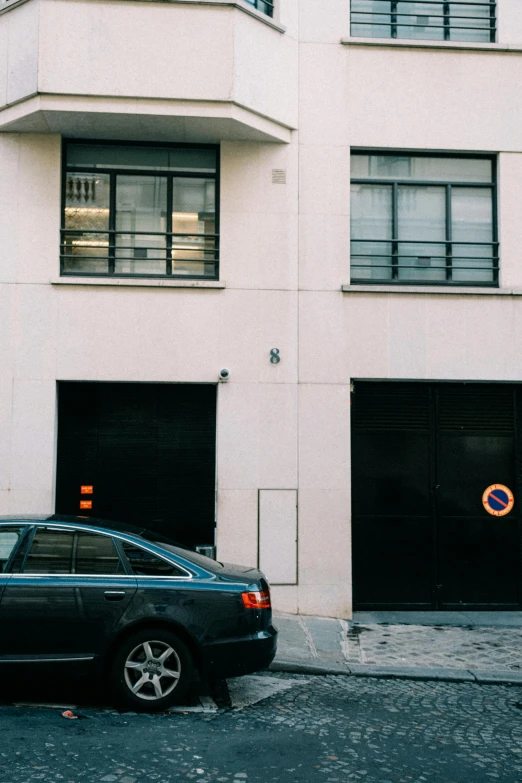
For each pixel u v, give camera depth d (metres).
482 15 10.87
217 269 10.19
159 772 4.72
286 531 9.80
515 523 10.41
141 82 9.27
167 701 5.89
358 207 10.62
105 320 9.79
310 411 9.98
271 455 9.88
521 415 10.52
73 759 4.88
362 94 10.40
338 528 9.87
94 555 6.07
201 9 9.41
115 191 10.25
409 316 10.22
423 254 10.63
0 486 9.50
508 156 10.56
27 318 9.70
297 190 10.21
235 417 9.88
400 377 10.16
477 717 6.16
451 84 10.52
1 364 9.62
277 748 5.24
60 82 9.16
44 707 5.99
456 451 10.43
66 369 9.70
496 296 10.33
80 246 10.09
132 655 5.90
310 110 10.30
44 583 5.86
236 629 6.00
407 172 10.68
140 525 9.88
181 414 10.05
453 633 9.11
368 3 10.80
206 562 6.41
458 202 10.74
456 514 10.37
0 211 9.76
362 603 10.16
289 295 10.07
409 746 5.39
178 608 5.93
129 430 9.97
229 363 9.91
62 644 5.79
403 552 10.27
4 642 5.73
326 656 7.88
